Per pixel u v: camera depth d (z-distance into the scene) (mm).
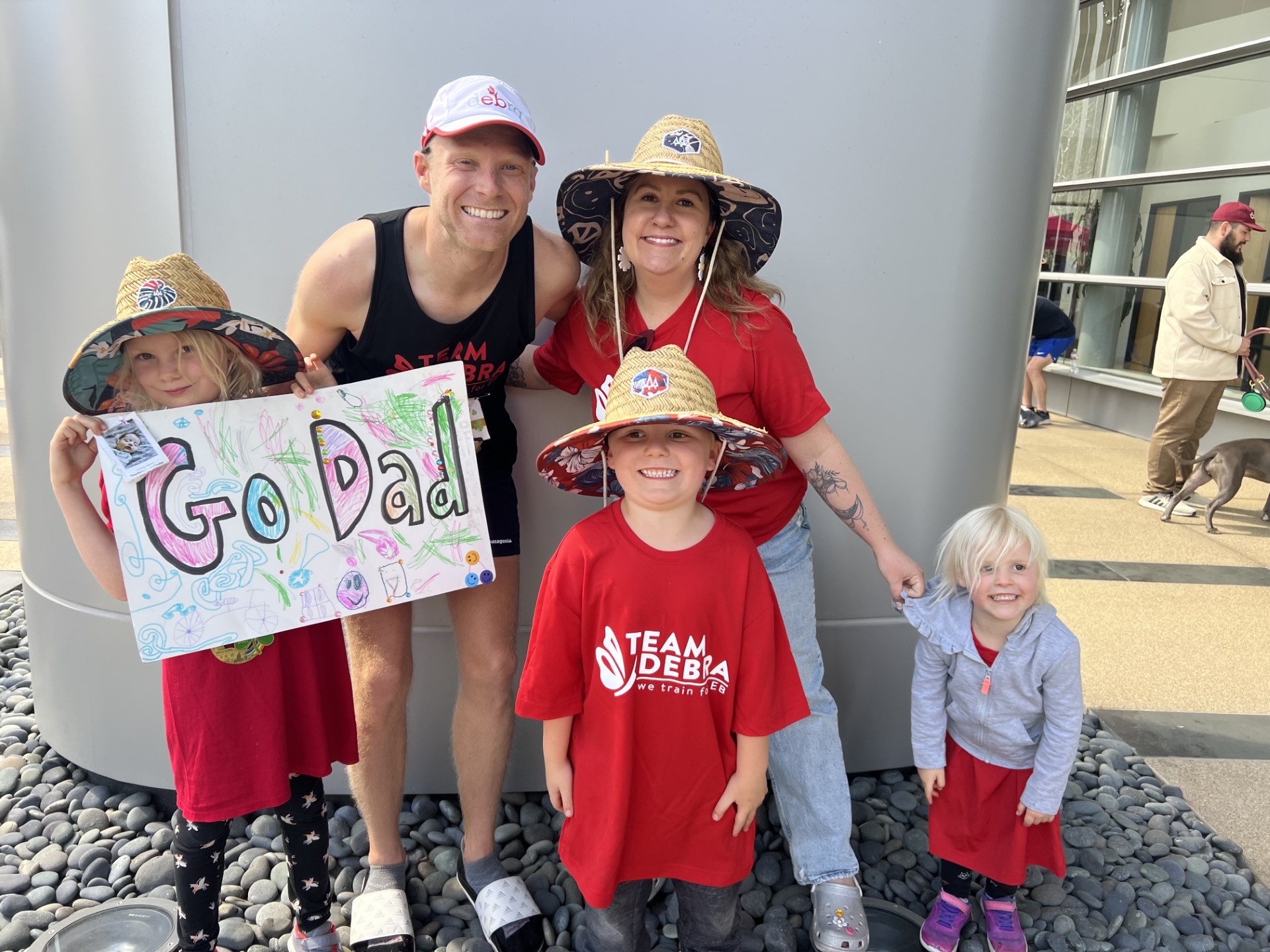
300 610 1707
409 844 2324
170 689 1652
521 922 1942
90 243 2195
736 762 1589
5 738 2775
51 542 2430
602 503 2404
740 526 1743
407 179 2166
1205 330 5320
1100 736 2945
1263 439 5129
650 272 1666
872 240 2297
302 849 1841
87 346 1427
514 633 2039
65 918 2043
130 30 2070
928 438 2451
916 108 2225
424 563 1796
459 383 1761
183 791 1675
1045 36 2242
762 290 1788
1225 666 3490
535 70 2143
